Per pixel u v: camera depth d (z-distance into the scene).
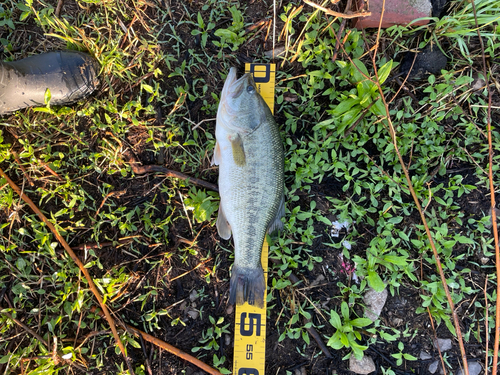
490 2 0.74
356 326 0.77
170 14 0.79
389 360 0.79
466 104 0.81
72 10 0.79
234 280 0.73
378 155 0.81
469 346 0.80
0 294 0.76
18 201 0.76
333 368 0.80
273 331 0.80
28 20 0.79
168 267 0.79
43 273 0.77
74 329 0.77
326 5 0.78
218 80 0.80
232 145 0.70
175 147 0.80
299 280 0.79
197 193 0.78
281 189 0.72
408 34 0.79
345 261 0.80
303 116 0.81
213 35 0.80
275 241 0.79
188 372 0.79
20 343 0.75
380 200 0.81
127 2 0.78
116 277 0.77
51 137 0.78
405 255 0.77
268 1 0.80
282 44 0.80
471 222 0.80
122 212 0.79
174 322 0.78
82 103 0.78
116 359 0.77
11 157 0.77
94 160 0.78
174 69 0.80
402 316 0.80
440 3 0.76
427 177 0.80
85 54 0.77
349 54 0.79
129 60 0.79
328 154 0.82
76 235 0.78
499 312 0.65
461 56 0.80
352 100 0.75
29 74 0.73
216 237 0.80
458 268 0.80
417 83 0.81
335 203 0.80
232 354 0.79
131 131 0.79
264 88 0.78
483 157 0.80
